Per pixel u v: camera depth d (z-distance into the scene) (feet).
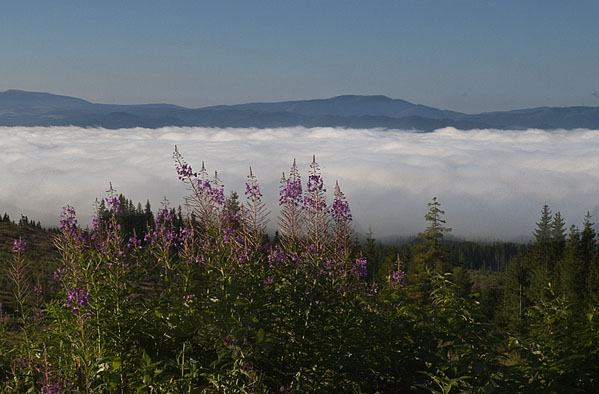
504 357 23.49
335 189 28.55
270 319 23.90
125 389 22.00
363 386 24.03
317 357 23.17
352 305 25.23
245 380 21.63
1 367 24.54
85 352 22.06
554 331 25.82
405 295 27.50
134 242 25.09
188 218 27.12
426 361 23.32
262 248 26.50
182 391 20.13
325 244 27.76
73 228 24.61
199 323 22.30
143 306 23.36
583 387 23.82
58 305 23.24
